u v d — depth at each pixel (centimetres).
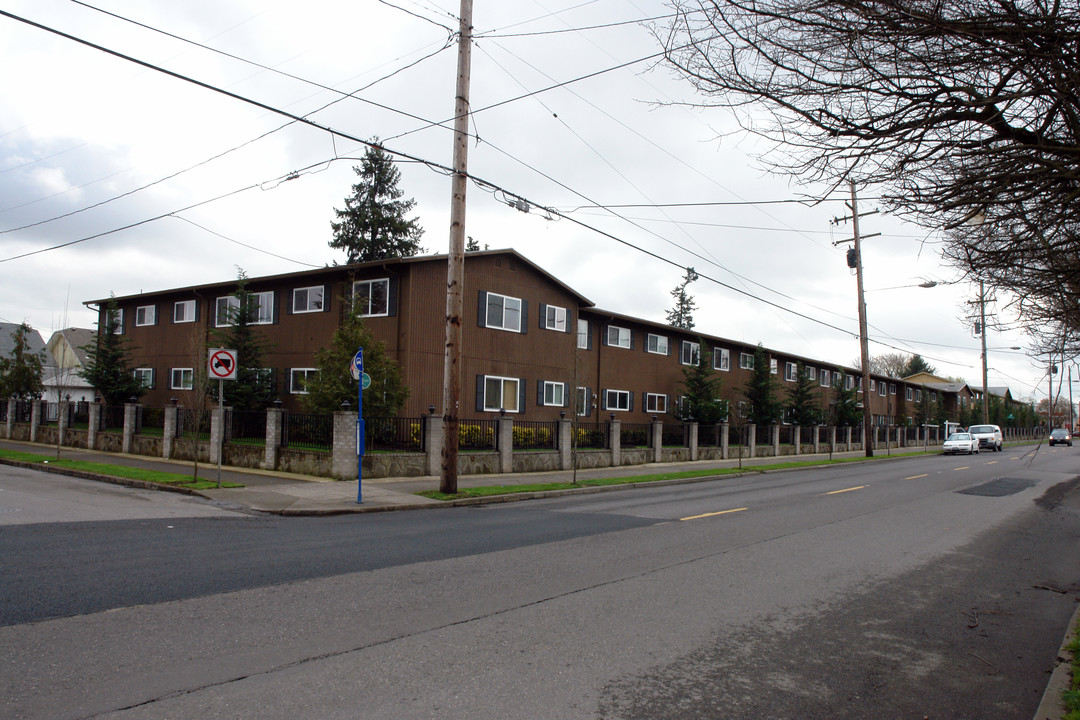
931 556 990
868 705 462
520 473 2156
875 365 11125
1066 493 1956
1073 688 474
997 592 794
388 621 588
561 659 516
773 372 4556
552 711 425
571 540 1006
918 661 554
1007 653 583
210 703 415
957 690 497
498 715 415
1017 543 1131
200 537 952
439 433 1955
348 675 467
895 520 1339
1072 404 1171
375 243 4938
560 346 3000
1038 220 481
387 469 1828
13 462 2031
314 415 1877
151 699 418
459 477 1950
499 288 2723
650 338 3653
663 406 3719
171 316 3250
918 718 447
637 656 531
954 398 7669
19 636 519
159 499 1380
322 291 2650
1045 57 394
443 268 2503
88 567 738
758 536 1089
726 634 596
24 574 700
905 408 6750
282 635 543
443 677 471
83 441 2594
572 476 2105
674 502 1565
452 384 1559
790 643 580
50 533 934
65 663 470
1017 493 1952
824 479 2353
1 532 929
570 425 2348
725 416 3519
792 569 858
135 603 612
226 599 636
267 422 1939
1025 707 472
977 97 444
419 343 2409
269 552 855
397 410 2088
